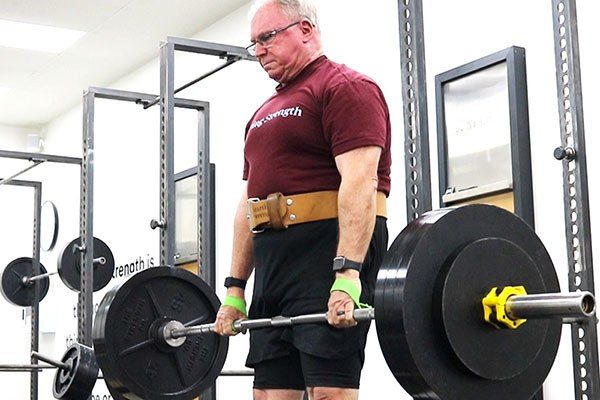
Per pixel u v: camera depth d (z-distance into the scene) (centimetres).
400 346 161
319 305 196
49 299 738
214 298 291
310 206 198
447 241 166
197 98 556
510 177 334
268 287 205
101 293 641
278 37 203
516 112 332
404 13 228
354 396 194
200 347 288
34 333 645
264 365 210
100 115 677
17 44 605
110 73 661
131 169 627
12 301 643
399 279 161
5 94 710
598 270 305
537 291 174
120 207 639
